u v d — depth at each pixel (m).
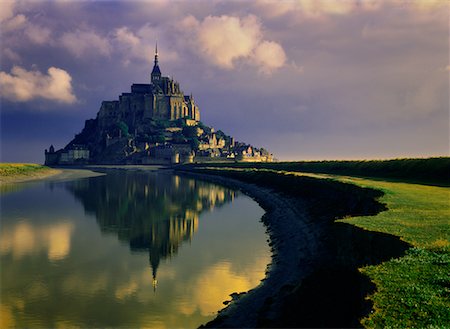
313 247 39.66
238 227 58.53
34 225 59.25
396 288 17.62
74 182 148.88
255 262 39.09
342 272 27.92
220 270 36.88
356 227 28.97
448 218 31.14
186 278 34.59
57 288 32.69
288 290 28.42
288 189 87.62
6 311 28.38
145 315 27.44
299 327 22.33
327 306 23.84
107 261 40.50
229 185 138.62
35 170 190.50
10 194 101.56
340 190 60.91
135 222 62.88
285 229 53.38
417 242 24.12
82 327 25.91
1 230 55.25
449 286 17.69
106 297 30.73
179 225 60.38
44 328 25.75
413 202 40.00
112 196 101.25
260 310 25.88
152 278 35.00
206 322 26.16
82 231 55.31
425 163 82.38
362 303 19.42
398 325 14.62
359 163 112.06
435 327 14.16
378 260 26.14
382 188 51.47
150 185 139.25
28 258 41.41
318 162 143.12
